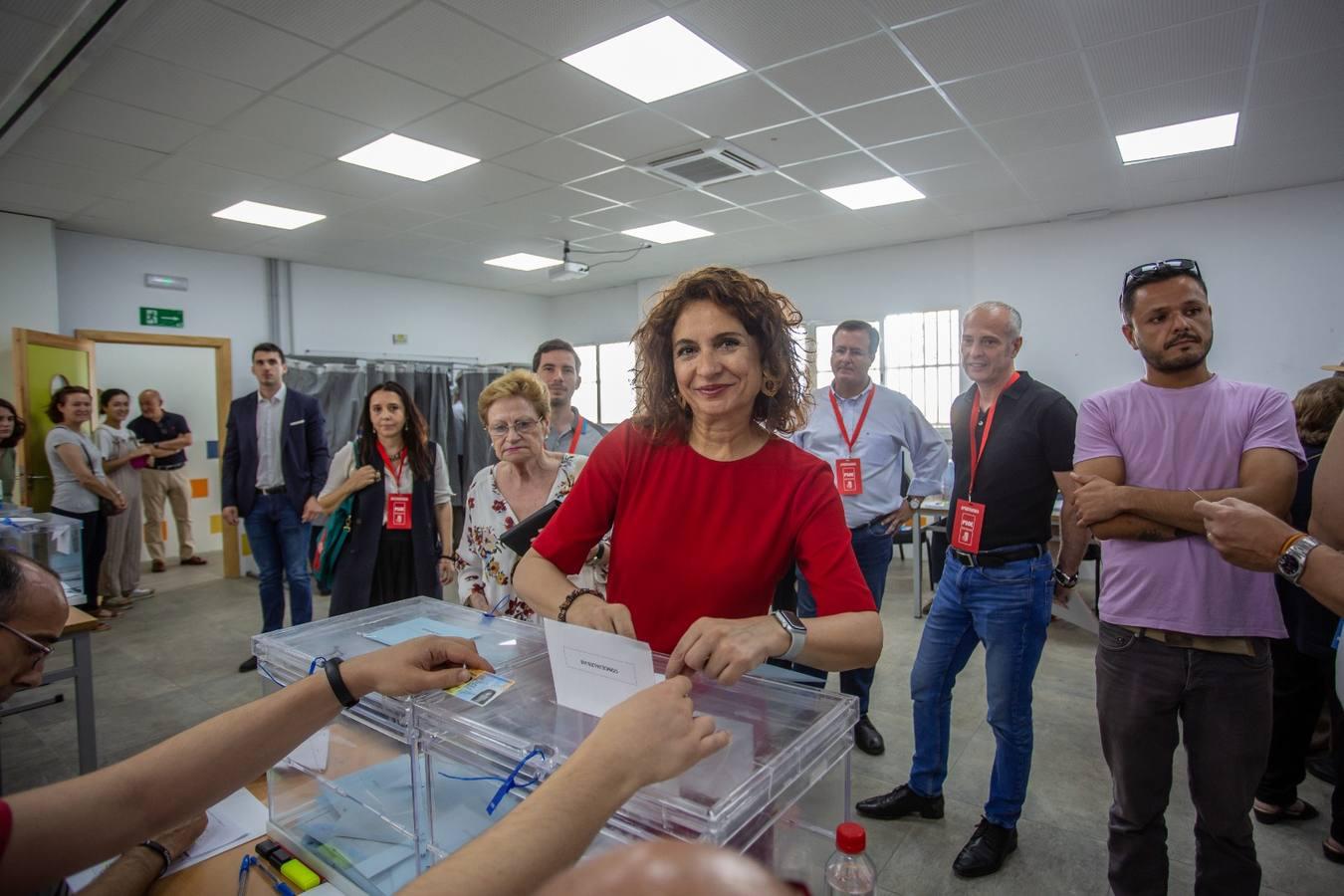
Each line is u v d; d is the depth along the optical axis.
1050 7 2.60
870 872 0.67
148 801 0.62
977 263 5.99
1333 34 2.80
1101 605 1.47
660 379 1.01
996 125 3.69
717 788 0.60
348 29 2.65
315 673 0.78
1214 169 4.41
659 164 4.18
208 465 6.82
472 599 1.95
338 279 6.93
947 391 6.37
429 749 0.80
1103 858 1.95
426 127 3.58
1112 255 5.45
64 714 3.04
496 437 1.88
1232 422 1.34
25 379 4.47
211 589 5.36
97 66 2.87
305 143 3.73
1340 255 4.67
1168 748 1.40
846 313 6.85
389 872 0.86
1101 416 1.49
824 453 2.76
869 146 3.97
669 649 0.96
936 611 2.05
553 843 0.40
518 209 5.09
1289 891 1.80
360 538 2.51
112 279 5.44
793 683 0.85
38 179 4.11
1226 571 1.30
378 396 2.50
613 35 2.73
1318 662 2.02
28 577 0.81
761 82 3.16
